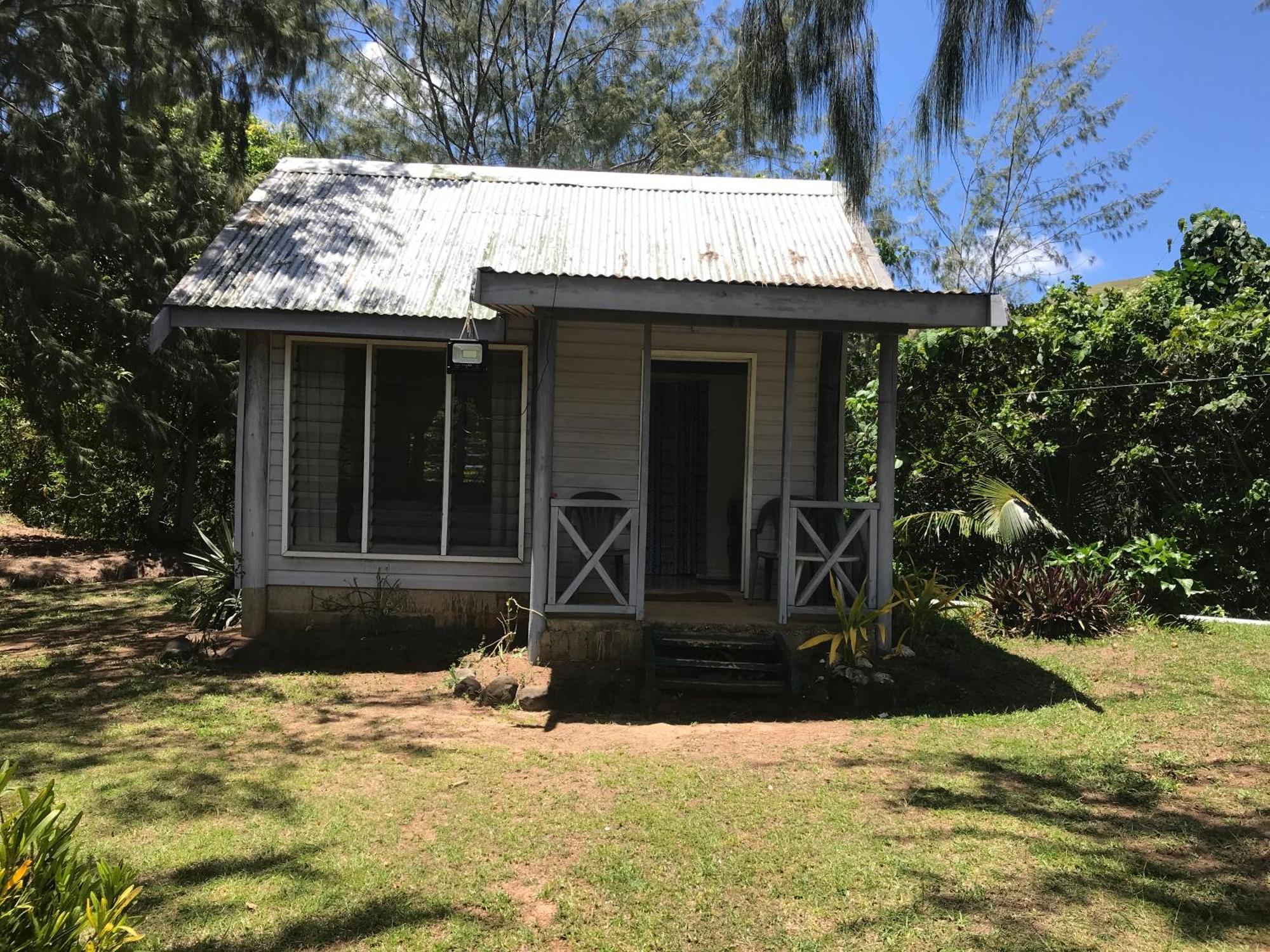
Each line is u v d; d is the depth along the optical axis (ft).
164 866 13.67
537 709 22.76
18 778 17.40
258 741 19.98
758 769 18.08
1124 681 24.47
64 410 45.01
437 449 29.37
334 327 26.78
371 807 16.11
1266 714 21.30
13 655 28.09
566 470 29.94
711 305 22.24
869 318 22.35
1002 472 37.09
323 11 55.67
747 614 26.45
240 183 41.75
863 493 39.24
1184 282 41.96
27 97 32.24
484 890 13.05
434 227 31.53
